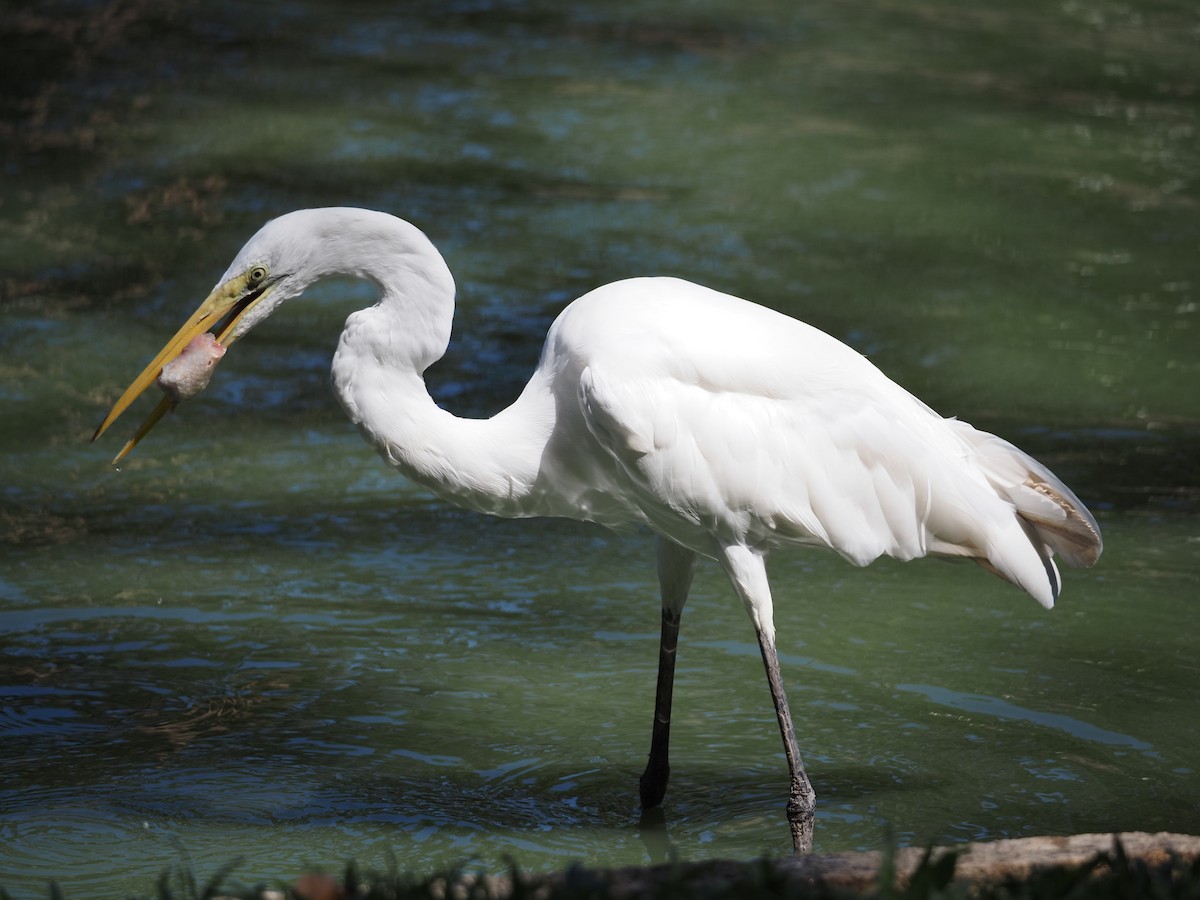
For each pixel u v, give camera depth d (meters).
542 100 22.16
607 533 11.63
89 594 10.14
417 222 17.64
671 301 7.84
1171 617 10.03
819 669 9.34
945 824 7.53
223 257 16.72
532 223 17.80
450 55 24.06
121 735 8.37
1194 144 21.69
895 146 21.02
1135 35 27.25
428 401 7.81
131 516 11.46
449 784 7.97
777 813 7.73
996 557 7.75
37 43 23.58
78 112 20.91
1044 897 5.00
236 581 10.41
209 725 8.51
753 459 7.66
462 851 7.30
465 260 16.66
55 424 13.02
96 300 15.61
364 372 7.69
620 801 7.86
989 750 8.31
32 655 9.27
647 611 10.21
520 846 7.38
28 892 6.83
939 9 28.44
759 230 17.92
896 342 15.06
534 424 7.92
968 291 16.47
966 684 9.12
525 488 7.99
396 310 7.66
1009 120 22.31
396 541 11.22
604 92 22.66
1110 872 5.19
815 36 26.17
